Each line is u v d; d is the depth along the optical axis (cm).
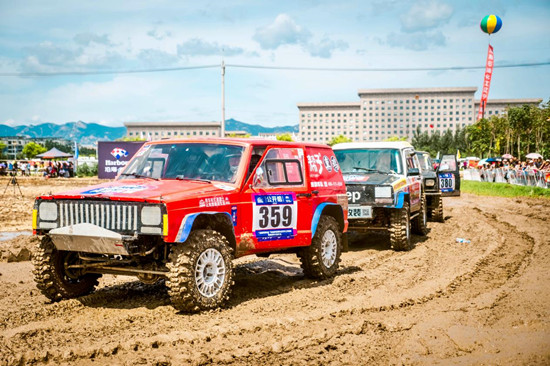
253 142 696
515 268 873
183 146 713
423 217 1327
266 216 688
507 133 6731
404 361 459
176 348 483
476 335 524
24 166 5819
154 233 555
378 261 967
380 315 597
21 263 959
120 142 2958
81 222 590
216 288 608
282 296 678
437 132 10662
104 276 803
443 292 707
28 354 456
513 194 2862
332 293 697
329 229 796
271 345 490
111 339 501
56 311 604
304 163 763
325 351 482
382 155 1198
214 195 619
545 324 553
